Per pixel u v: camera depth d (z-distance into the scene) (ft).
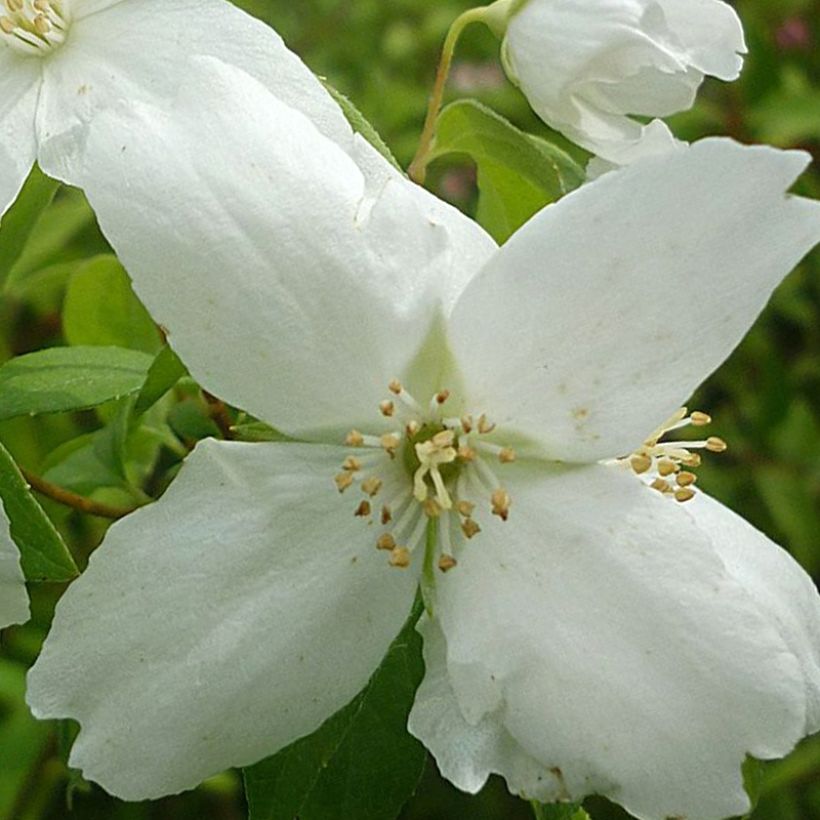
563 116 0.29
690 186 0.23
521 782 0.24
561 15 0.28
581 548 0.24
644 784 0.24
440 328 0.25
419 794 0.51
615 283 0.24
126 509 0.32
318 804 0.28
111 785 0.24
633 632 0.24
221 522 0.24
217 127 0.24
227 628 0.24
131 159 0.23
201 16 0.28
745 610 0.24
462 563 0.25
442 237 0.25
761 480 0.55
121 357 0.30
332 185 0.24
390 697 0.28
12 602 0.24
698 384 0.24
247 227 0.24
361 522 0.25
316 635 0.24
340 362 0.24
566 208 0.24
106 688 0.24
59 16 0.28
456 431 0.26
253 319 0.24
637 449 0.25
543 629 0.24
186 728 0.24
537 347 0.25
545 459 0.25
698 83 0.29
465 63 0.66
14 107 0.28
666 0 0.29
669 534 0.24
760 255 0.23
